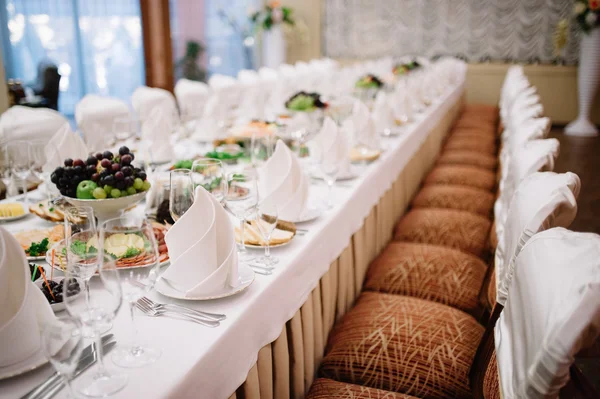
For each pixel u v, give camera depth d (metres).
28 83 5.79
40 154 1.95
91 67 6.50
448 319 1.85
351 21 9.34
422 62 7.79
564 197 1.44
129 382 0.96
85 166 1.66
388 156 2.84
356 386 1.57
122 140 2.58
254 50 9.34
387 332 1.77
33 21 5.80
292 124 3.00
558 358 0.95
